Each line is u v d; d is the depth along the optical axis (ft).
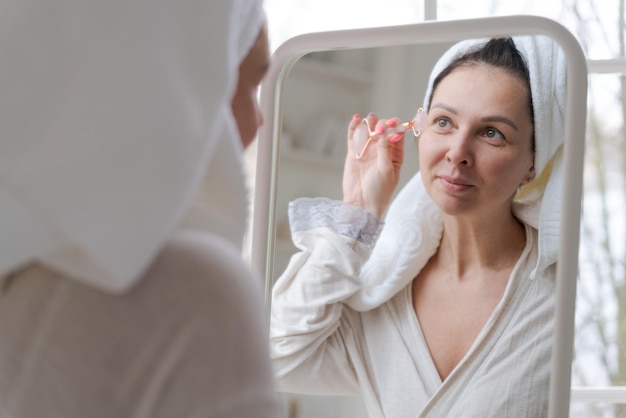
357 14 7.86
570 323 3.83
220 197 1.60
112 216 1.27
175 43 1.37
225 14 1.45
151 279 1.40
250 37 1.65
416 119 4.26
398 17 7.77
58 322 1.42
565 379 3.82
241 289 1.45
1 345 1.47
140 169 1.29
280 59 4.46
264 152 4.46
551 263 3.92
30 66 1.29
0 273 1.38
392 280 4.25
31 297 1.45
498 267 4.03
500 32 3.99
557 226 3.91
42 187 1.26
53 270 1.45
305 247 4.41
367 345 4.26
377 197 4.32
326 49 4.43
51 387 1.42
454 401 4.04
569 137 3.87
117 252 1.27
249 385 1.40
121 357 1.39
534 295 3.94
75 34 1.31
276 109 4.49
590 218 8.48
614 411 8.82
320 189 4.42
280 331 4.40
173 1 1.38
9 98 1.28
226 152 1.59
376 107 4.35
